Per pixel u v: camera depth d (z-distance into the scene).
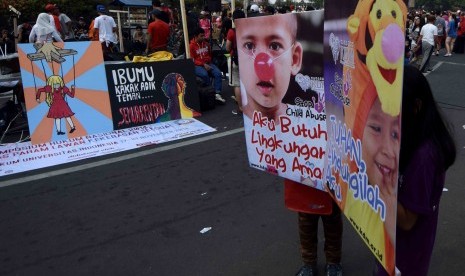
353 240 3.21
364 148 1.34
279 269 2.91
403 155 1.50
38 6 22.28
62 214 3.84
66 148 5.70
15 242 3.39
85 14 26.58
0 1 20.81
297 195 2.42
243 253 3.12
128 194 4.22
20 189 4.43
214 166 4.90
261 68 2.22
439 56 17.17
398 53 1.00
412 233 1.63
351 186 1.53
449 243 3.13
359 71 1.30
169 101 7.00
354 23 1.29
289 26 2.01
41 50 5.99
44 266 3.06
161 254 3.16
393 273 1.20
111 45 11.80
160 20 8.73
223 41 11.69
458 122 6.47
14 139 6.23
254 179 4.48
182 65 7.17
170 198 4.09
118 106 6.52
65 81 6.14
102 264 3.06
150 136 6.16
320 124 2.03
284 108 2.19
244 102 2.40
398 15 0.99
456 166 4.58
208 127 6.55
